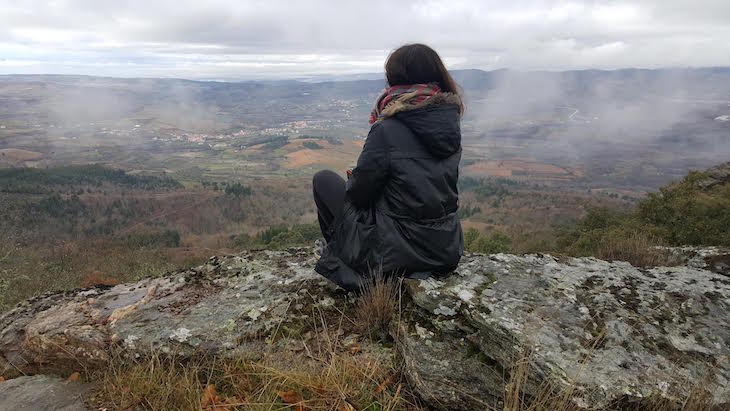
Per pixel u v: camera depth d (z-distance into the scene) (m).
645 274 2.37
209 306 2.27
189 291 2.48
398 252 2.02
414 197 1.96
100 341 2.00
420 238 2.02
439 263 2.10
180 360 1.91
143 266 9.11
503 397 1.54
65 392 1.83
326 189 2.29
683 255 3.14
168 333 2.01
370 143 1.96
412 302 2.08
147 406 1.69
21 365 2.10
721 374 1.54
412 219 2.01
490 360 1.71
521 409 1.41
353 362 1.81
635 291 2.11
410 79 1.97
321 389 1.63
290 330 2.05
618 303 1.96
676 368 1.56
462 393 1.60
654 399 1.40
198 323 2.10
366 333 2.04
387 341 2.02
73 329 2.06
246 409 1.57
